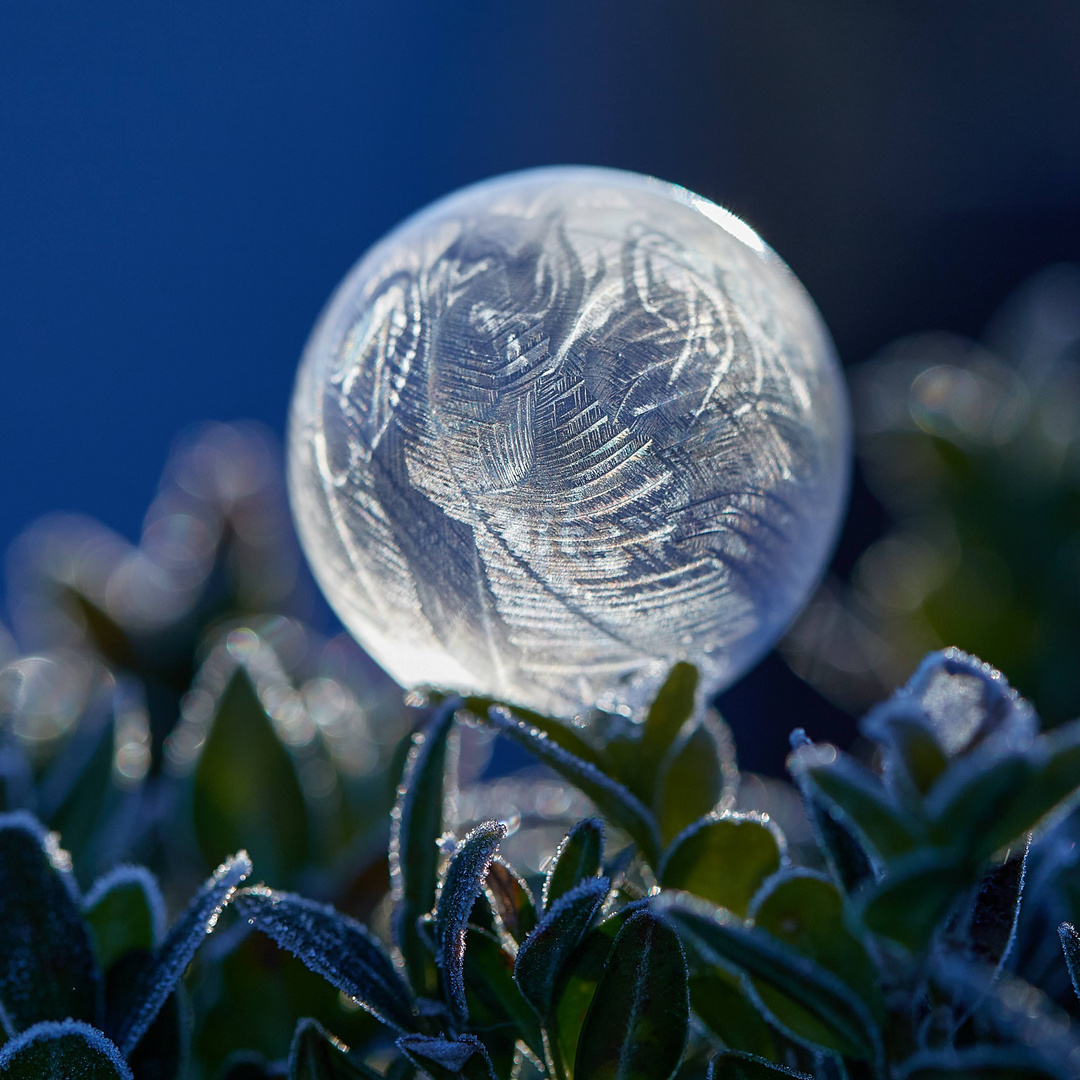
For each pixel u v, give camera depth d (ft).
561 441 1.30
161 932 1.31
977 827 1.25
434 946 1.25
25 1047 1.22
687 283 1.32
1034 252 4.42
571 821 1.48
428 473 1.31
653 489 1.31
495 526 1.31
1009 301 4.42
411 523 1.31
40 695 1.59
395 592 1.33
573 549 1.31
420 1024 1.25
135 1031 1.24
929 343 3.80
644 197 1.36
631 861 1.30
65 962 1.27
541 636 1.33
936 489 1.89
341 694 1.60
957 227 4.55
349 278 1.39
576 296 1.31
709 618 1.34
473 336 1.31
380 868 1.42
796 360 1.35
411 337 1.32
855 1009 1.23
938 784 1.27
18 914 1.27
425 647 1.34
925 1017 1.27
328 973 1.24
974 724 1.28
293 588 1.67
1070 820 1.41
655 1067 1.22
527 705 1.33
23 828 1.28
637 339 1.31
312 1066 1.24
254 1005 1.35
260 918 1.25
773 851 1.29
